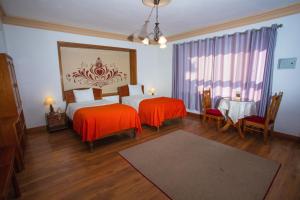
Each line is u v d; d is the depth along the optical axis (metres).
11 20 3.21
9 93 2.41
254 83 3.52
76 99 4.07
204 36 4.36
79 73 4.36
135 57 5.28
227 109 3.43
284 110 3.22
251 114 3.27
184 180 2.01
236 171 2.17
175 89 5.32
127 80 5.36
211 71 4.32
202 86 4.59
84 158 2.55
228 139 3.22
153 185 1.94
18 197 1.75
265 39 3.27
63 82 4.13
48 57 3.74
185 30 4.48
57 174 2.15
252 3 2.75
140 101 4.12
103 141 3.19
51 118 3.62
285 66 3.10
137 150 2.80
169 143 3.06
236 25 3.67
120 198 1.74
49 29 3.68
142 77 5.59
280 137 3.29
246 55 3.60
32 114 3.67
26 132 3.45
